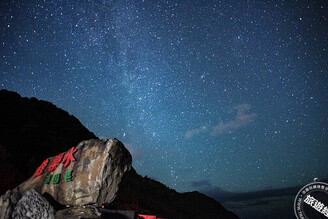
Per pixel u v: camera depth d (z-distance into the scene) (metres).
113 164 5.66
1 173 12.09
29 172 13.55
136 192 21.11
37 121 19.61
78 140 20.88
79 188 5.65
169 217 20.17
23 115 19.41
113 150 5.72
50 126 20.09
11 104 19.95
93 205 5.66
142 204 19.16
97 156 5.75
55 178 6.06
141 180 26.53
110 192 5.66
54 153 17.34
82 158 5.98
